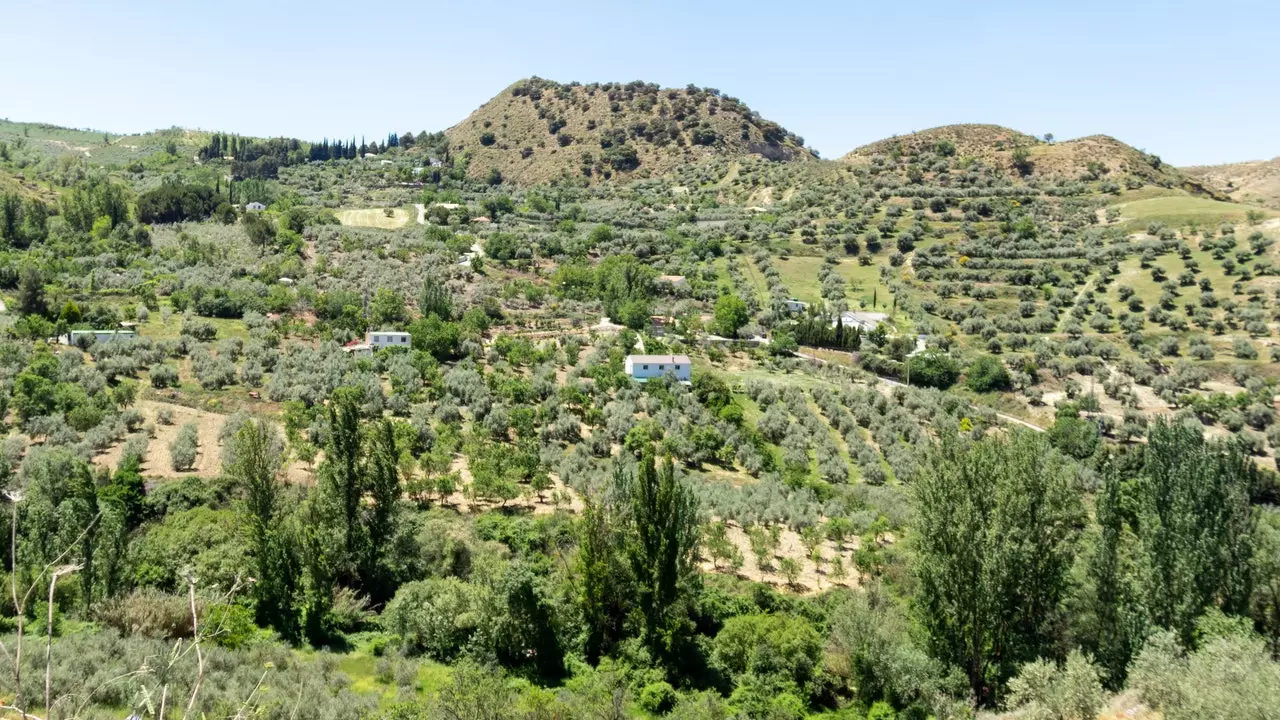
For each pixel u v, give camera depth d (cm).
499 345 11169
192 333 10231
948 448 4450
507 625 4284
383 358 10056
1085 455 9531
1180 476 4203
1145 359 12338
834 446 8806
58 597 4147
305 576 4600
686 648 4425
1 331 9212
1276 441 9744
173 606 4041
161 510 5550
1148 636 3888
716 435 8350
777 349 12656
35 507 4359
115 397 7600
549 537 5600
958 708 3753
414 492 6153
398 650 4231
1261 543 4422
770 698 4084
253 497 4803
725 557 5500
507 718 3378
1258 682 2750
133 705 1084
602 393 9544
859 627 4394
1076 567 4622
